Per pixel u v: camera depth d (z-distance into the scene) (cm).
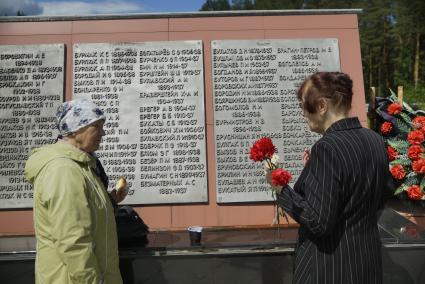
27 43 410
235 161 403
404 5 2708
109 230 225
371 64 3048
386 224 349
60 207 194
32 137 396
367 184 192
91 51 407
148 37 414
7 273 310
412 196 397
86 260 195
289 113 410
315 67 416
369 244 195
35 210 209
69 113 224
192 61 410
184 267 315
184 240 343
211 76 412
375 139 202
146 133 401
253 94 410
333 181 185
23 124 397
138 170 398
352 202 191
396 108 422
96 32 414
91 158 227
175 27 417
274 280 316
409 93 1698
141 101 404
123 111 402
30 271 311
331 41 420
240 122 407
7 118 398
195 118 404
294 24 423
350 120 202
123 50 408
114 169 397
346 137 195
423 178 400
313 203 186
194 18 420
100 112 231
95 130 228
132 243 331
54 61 405
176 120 403
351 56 422
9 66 404
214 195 400
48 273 202
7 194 390
